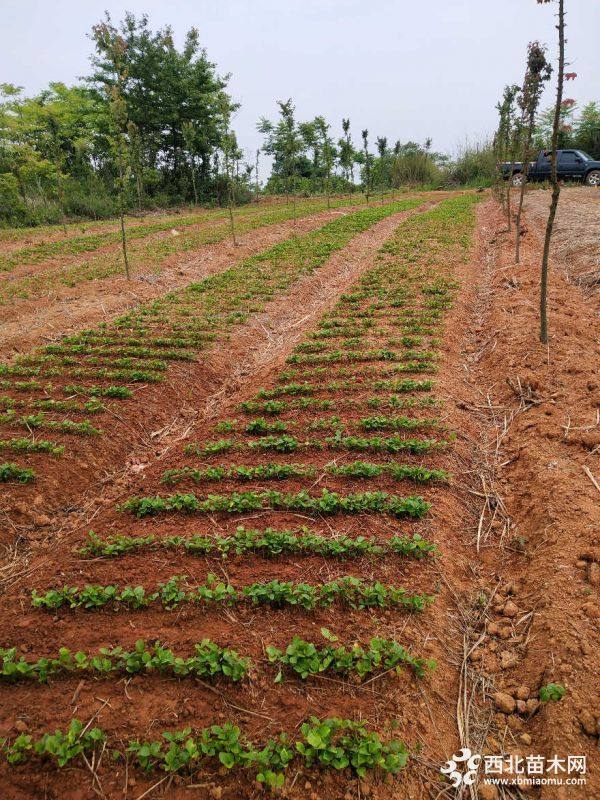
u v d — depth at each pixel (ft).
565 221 55.57
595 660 11.53
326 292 44.62
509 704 11.65
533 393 23.04
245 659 11.96
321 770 10.18
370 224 73.20
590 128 120.26
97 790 9.84
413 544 15.10
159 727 10.89
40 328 34.22
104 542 15.97
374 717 11.14
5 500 18.24
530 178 104.42
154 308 39.17
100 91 119.96
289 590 13.67
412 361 28.04
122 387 25.58
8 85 98.37
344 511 17.19
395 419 21.85
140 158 114.42
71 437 21.88
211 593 13.60
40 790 9.85
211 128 129.08
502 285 39.01
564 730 10.55
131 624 13.39
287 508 17.49
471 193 119.24
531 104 38.34
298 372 27.81
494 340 29.45
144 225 81.41
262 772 9.95
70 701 11.43
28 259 55.06
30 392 25.86
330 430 22.06
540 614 13.14
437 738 11.09
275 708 11.29
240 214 96.12
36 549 16.96
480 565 15.67
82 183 114.32
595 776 9.85
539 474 17.72
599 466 17.63
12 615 13.80
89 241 65.57
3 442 20.74
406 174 150.30
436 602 14.01
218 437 22.44
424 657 12.53
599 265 38.75
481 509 17.79
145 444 23.30
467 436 21.45
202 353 30.66
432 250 53.88
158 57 121.19
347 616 13.46
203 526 16.94
